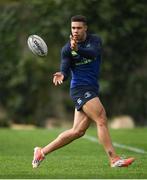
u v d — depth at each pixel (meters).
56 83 25.17
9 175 24.27
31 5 81.69
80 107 25.58
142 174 24.44
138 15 81.94
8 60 82.75
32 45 25.69
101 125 25.50
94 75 25.67
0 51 82.94
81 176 23.91
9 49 83.00
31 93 83.12
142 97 84.19
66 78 25.28
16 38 83.12
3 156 32.06
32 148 36.91
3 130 53.94
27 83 82.56
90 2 80.12
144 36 82.50
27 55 81.50
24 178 23.48
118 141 42.53
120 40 81.88
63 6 80.62
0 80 83.25
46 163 28.47
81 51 24.88
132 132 51.25
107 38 79.50
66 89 83.19
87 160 29.80
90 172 25.09
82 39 25.31
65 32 79.69
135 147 38.06
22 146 38.16
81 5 79.88
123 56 83.00
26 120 83.62
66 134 25.86
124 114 84.19
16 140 42.44
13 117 83.81
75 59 25.39
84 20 25.19
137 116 85.19
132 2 81.38
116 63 82.88
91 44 25.28
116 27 81.12
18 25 83.00
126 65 83.38
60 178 23.42
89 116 25.59
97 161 29.33
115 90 83.38
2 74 82.94
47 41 81.31
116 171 25.25
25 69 81.31
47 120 83.81
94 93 25.56
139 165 27.33
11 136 46.03
